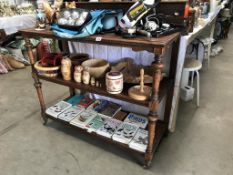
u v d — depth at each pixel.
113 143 1.40
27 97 2.25
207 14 2.19
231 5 4.89
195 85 2.40
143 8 1.09
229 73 2.79
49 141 1.59
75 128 1.57
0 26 2.87
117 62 1.61
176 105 1.51
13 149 1.51
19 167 1.36
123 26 1.09
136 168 1.34
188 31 1.33
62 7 1.51
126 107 1.78
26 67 3.14
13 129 1.73
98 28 1.15
